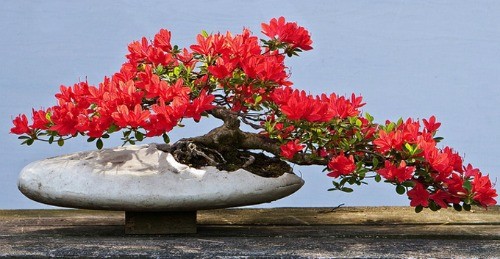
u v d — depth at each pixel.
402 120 2.87
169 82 2.94
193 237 2.80
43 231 2.97
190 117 2.68
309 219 3.21
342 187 2.72
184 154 2.84
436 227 3.04
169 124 2.65
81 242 2.69
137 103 2.73
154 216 2.86
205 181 2.69
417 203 2.71
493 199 2.76
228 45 2.93
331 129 2.91
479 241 2.76
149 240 2.73
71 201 2.71
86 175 2.71
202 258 2.48
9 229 3.02
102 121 2.70
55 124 2.83
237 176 2.73
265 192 2.75
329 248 2.60
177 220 2.87
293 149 2.78
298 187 2.90
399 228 3.02
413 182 2.69
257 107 2.96
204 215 3.29
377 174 2.70
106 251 2.54
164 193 2.66
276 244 2.66
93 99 2.76
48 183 2.74
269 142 2.91
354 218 3.22
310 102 2.71
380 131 2.72
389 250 2.58
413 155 2.71
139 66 3.04
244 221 3.17
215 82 2.94
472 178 2.80
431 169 2.75
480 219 3.20
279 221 3.17
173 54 3.05
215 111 2.92
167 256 2.49
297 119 2.74
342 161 2.69
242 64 2.78
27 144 2.88
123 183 2.67
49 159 2.89
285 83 2.90
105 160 2.79
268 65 2.77
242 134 2.92
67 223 3.16
